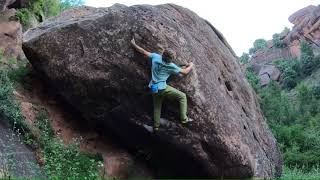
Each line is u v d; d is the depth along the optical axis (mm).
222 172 10109
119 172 10148
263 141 12266
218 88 10469
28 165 8688
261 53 76375
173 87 9430
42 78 11039
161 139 9805
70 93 10055
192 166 10125
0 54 12266
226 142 9914
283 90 61312
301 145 25547
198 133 9734
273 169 12305
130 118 9805
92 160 9383
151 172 10516
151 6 10211
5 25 14586
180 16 11109
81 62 9773
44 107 10836
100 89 9758
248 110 12031
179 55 9664
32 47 10078
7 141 8836
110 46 9672
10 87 9992
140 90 9555
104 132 10648
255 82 49438
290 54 72562
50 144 9727
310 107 45156
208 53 11016
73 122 10852
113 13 9852
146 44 9539
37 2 18094
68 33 9945
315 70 61594
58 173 8680
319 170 20375
